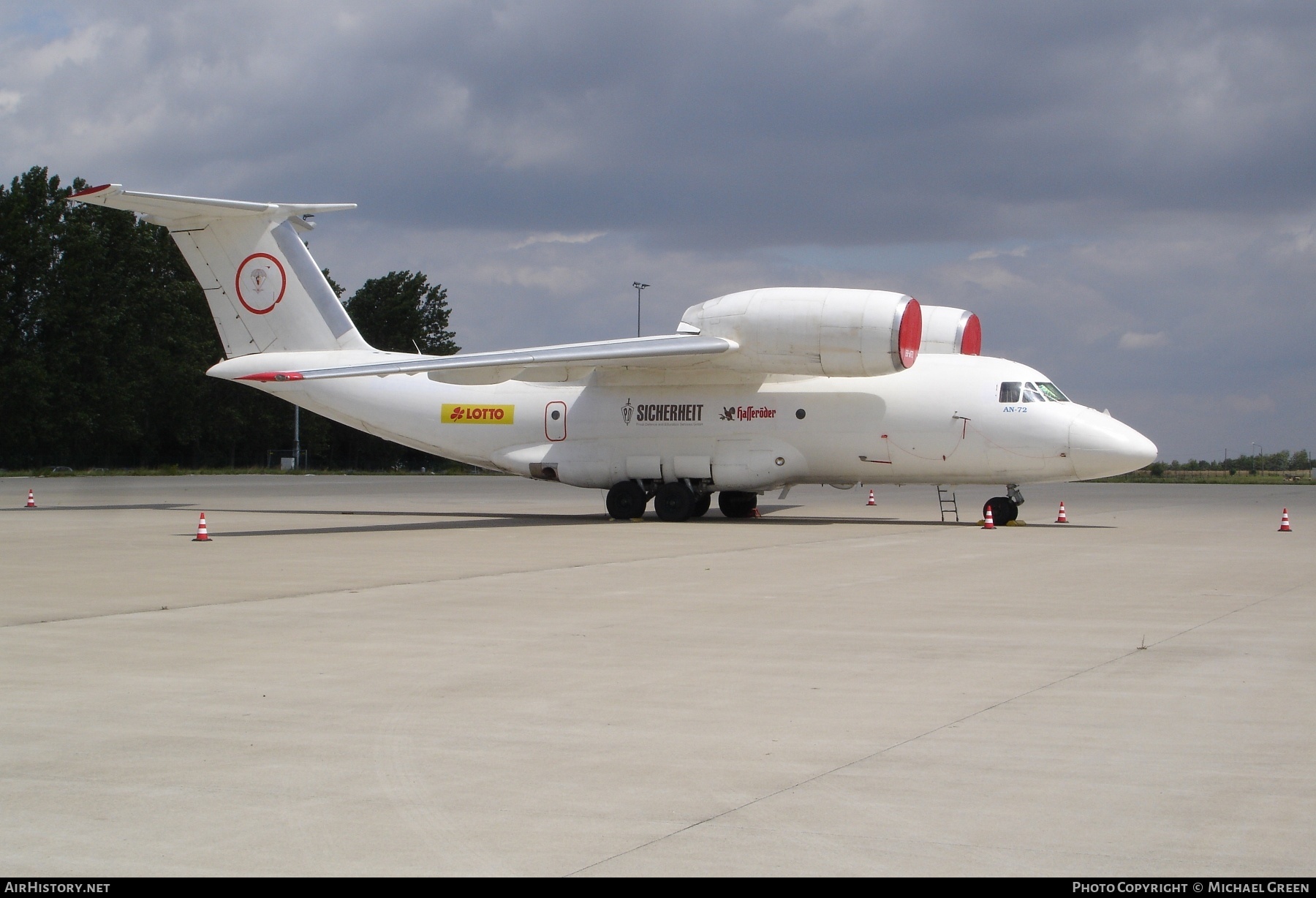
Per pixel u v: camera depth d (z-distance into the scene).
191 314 76.31
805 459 24.88
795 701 7.74
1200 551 18.47
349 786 5.91
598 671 8.73
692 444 25.42
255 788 5.88
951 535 21.62
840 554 17.69
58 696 7.92
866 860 4.91
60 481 56.00
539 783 5.95
